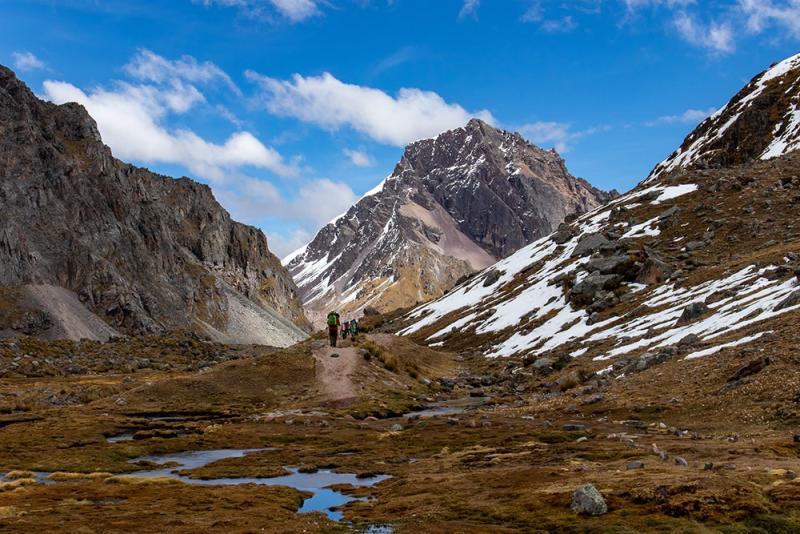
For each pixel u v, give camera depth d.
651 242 162.00
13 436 71.88
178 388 102.81
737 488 32.56
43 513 36.41
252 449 65.50
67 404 107.00
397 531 31.95
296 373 109.19
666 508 31.31
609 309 136.25
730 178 184.38
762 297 92.62
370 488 44.91
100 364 167.75
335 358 115.69
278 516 35.66
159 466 56.38
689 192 190.38
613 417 64.88
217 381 105.50
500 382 118.81
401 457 57.25
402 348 140.12
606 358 103.94
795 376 56.91
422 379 119.62
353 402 94.81
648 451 46.09
